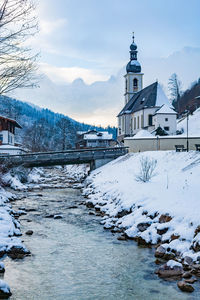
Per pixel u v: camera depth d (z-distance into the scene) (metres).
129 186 21.55
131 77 91.19
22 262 10.41
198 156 25.42
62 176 57.41
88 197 26.41
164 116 59.81
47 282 8.84
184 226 11.84
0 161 37.41
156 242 12.31
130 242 12.91
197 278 8.80
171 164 27.30
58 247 12.20
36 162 40.53
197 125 63.16
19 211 19.52
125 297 7.93
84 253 11.45
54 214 19.27
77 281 8.93
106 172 37.34
